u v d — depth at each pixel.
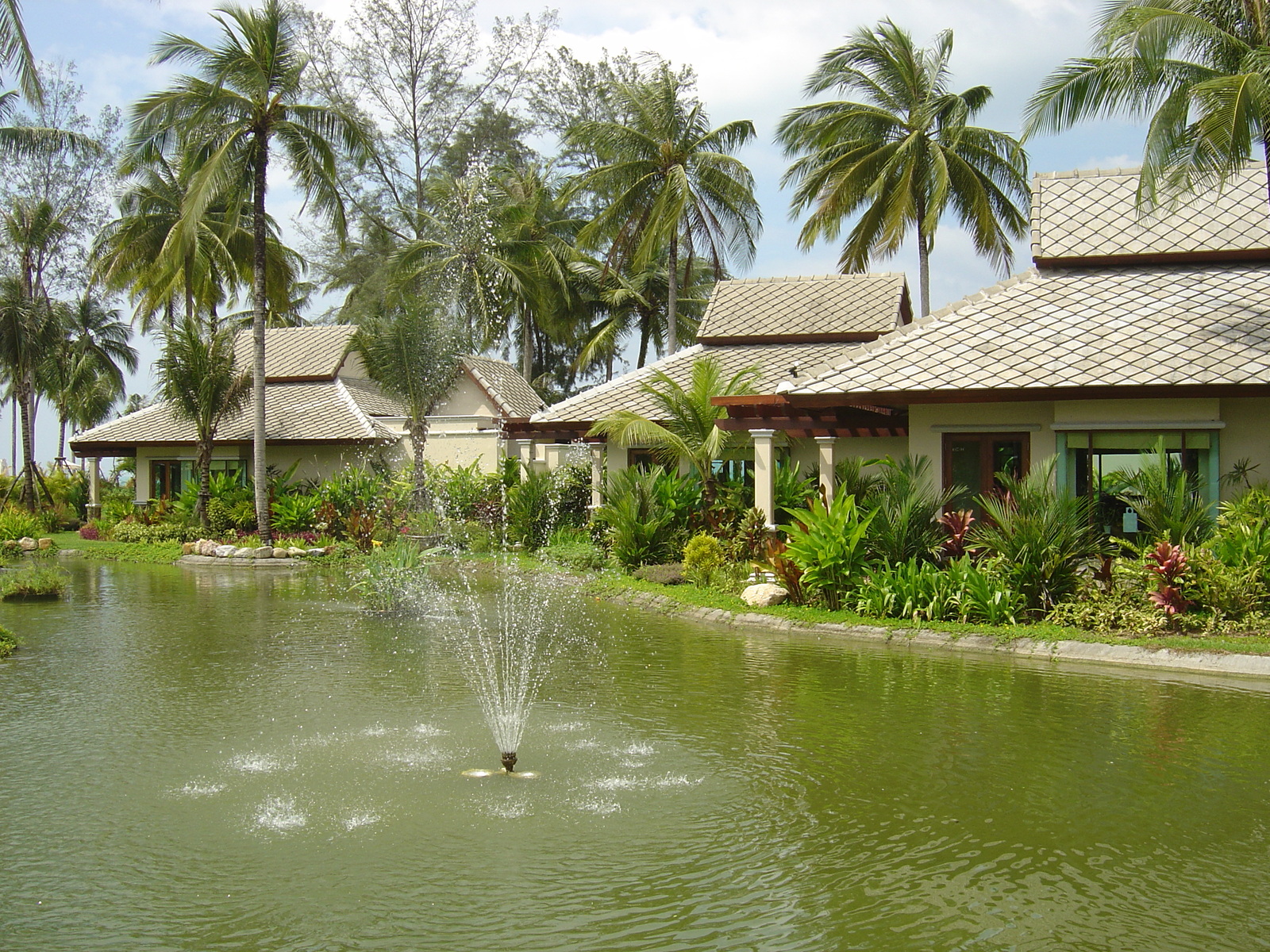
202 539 26.11
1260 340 14.09
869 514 14.70
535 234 38.06
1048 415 14.96
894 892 5.42
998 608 12.87
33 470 33.53
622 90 32.22
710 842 6.12
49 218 33.19
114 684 10.55
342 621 14.93
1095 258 17.48
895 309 24.81
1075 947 4.82
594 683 10.51
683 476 22.45
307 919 5.11
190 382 27.00
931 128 27.70
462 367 31.19
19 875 5.65
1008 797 6.90
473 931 4.98
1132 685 10.23
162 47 22.95
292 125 24.11
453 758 7.83
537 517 24.34
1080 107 14.86
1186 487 13.71
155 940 4.89
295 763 7.71
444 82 43.31
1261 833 6.25
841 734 8.46
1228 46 14.02
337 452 30.41
